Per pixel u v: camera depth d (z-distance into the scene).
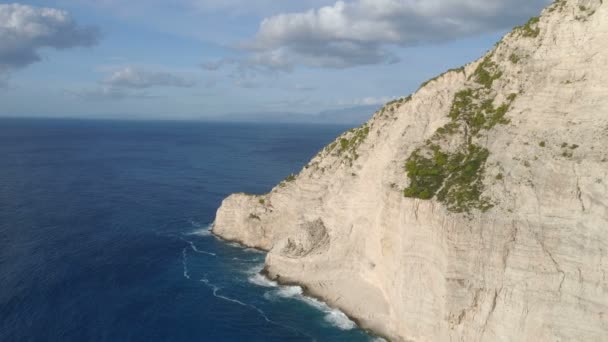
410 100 64.25
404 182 50.38
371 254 55.88
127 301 54.12
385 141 61.03
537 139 43.97
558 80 45.66
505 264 39.38
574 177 38.75
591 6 46.75
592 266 35.44
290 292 58.84
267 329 49.12
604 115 41.16
